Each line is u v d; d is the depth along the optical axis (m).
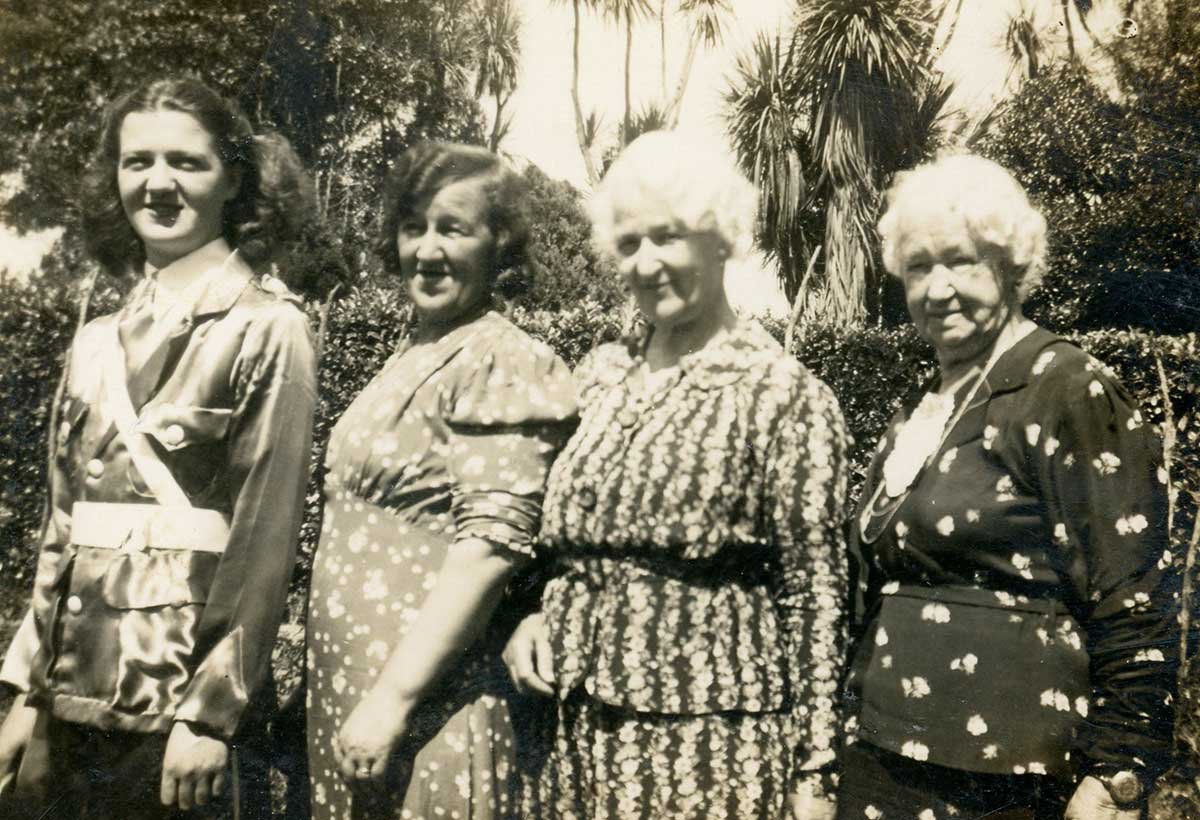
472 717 1.38
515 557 1.34
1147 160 2.09
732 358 1.36
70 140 2.58
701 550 1.29
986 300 1.34
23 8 2.52
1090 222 2.10
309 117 2.18
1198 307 2.04
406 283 1.51
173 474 1.48
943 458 1.33
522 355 1.41
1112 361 2.09
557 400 1.40
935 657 1.29
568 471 1.36
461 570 1.32
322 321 2.14
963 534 1.28
